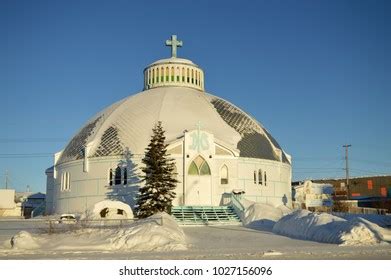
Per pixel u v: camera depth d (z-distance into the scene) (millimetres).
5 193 82625
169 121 58750
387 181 109500
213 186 55062
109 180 56500
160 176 47312
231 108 66000
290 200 65688
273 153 63094
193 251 25641
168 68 69500
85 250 26562
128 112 61438
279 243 31406
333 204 79438
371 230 30734
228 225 46000
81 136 64062
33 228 40125
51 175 70688
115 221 40094
